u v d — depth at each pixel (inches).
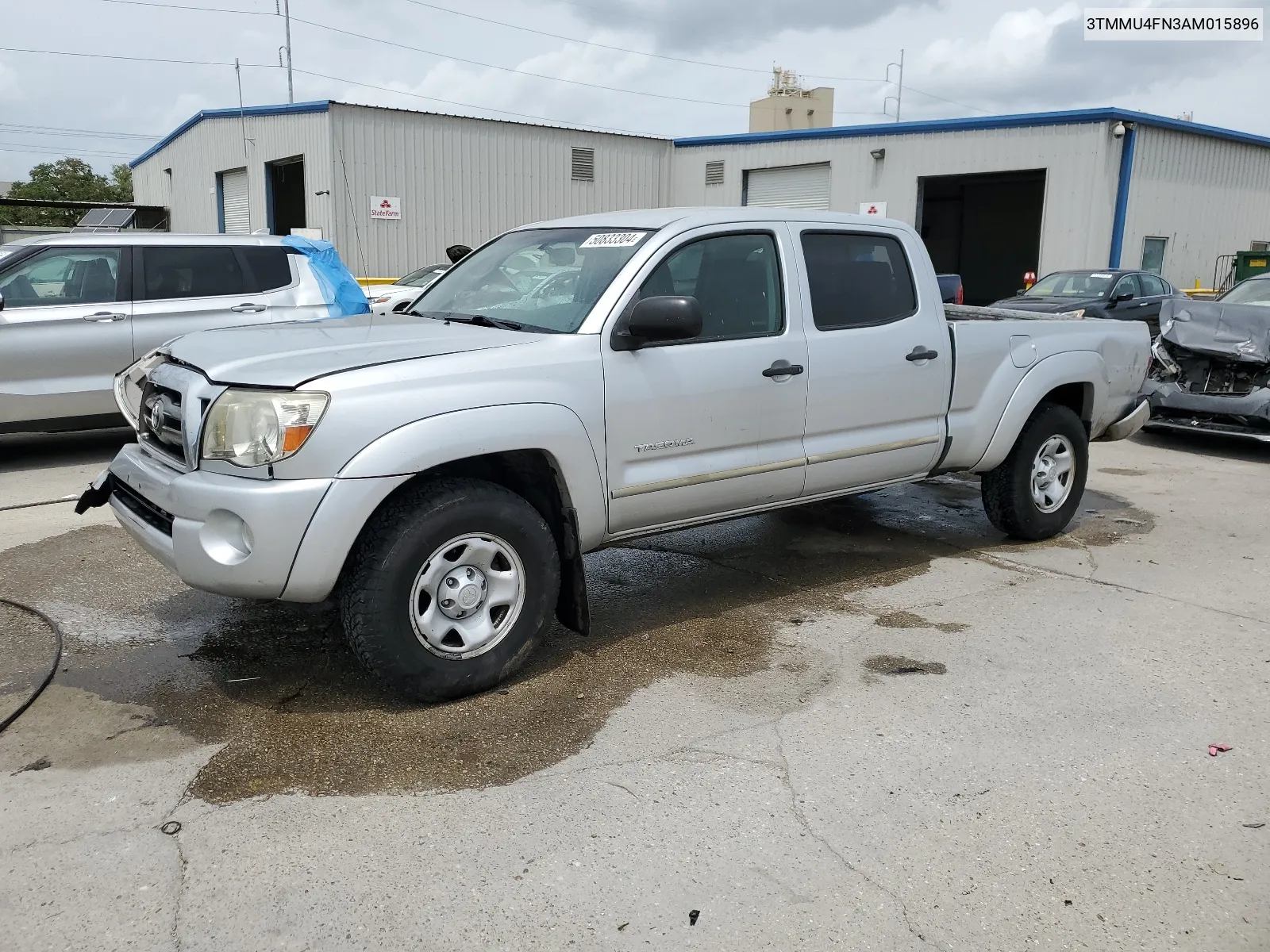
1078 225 803.4
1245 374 344.2
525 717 142.6
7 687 149.6
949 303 266.8
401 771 127.3
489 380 142.6
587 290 161.8
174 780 124.3
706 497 171.0
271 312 337.4
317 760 129.6
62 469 310.0
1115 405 243.8
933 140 874.1
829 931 98.5
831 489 192.1
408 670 139.9
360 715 142.4
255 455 130.2
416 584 138.5
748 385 171.5
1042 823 117.7
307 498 129.1
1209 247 923.4
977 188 1274.6
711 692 152.1
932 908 102.1
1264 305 368.8
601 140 981.8
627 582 205.8
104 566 207.2
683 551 228.5
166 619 178.1
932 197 1320.1
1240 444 379.9
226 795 121.0
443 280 194.9
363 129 834.2
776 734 138.8
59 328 305.7
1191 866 109.8
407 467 133.6
